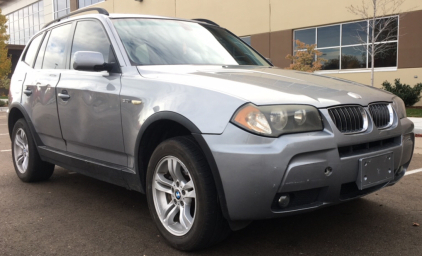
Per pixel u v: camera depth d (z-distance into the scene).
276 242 3.02
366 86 3.45
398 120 3.16
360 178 2.70
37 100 4.36
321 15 16.03
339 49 15.82
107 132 3.40
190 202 2.88
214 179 2.59
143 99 3.06
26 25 40.34
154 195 3.05
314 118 2.62
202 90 2.75
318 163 2.53
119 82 3.34
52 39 4.61
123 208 3.87
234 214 2.55
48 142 4.35
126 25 3.80
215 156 2.54
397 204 3.87
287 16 17.12
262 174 2.43
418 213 3.61
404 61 14.19
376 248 2.89
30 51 5.07
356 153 2.74
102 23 3.79
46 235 3.21
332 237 3.10
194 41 4.02
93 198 4.20
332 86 3.12
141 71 3.33
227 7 19.30
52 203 4.04
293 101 2.62
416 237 3.08
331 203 2.67
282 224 3.38
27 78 4.69
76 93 3.72
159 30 3.92
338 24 15.71
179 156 2.78
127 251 2.90
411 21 13.86
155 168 3.01
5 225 3.44
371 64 14.59
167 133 3.16
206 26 4.48
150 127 3.00
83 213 3.73
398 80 14.05
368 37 14.27
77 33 4.13
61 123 3.97
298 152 2.47
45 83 4.24
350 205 3.85
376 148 2.90
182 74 3.12
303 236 3.12
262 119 2.49
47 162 4.70
